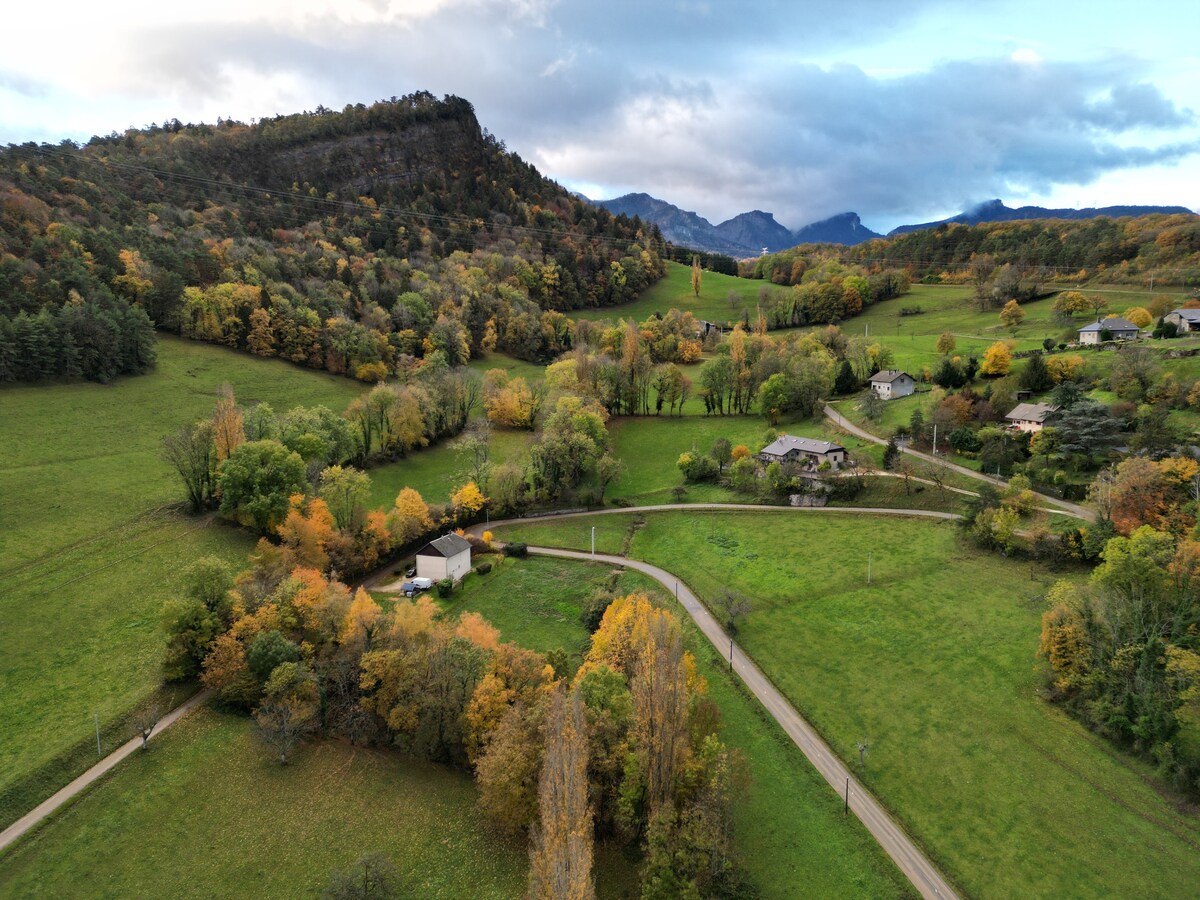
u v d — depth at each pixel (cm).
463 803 5834
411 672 6344
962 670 7369
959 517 10375
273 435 11119
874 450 12838
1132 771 5978
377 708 6406
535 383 16912
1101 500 8875
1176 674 6112
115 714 6275
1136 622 6662
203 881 4972
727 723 6825
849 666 7612
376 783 5966
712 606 8912
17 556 8450
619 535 11250
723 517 11500
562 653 6919
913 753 6388
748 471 12438
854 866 5309
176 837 5294
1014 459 11394
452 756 6250
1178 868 5109
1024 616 8044
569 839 4078
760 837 5553
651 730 5212
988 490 9988
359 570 9612
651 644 5316
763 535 10731
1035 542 9050
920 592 8756
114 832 5259
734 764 5472
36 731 6016
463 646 6456
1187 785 5678
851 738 6606
